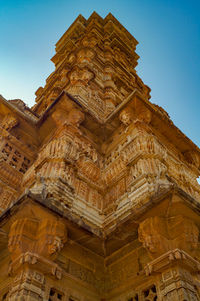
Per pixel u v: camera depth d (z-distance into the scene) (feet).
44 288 17.44
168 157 32.42
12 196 29.60
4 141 34.06
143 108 34.76
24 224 19.03
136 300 19.22
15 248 18.24
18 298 15.75
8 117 36.04
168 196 18.12
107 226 23.85
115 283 21.33
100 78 54.80
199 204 18.74
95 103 43.91
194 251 18.61
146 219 19.61
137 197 22.82
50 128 36.35
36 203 18.12
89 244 21.98
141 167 25.21
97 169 30.71
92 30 76.33
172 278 17.03
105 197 27.94
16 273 17.88
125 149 30.17
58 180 23.54
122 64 72.43
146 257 20.56
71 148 28.55
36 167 27.30
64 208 21.03
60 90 53.98
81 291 20.04
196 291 17.10
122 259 22.22
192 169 37.86
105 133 35.91
